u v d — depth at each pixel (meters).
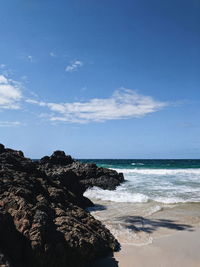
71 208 10.55
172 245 9.52
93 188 24.39
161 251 8.96
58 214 8.77
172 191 22.36
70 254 7.32
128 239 10.10
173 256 8.57
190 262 8.15
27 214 7.43
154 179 32.50
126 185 26.59
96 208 15.83
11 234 6.69
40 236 6.87
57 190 11.16
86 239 7.98
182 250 9.08
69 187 16.56
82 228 8.41
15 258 6.36
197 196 19.81
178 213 14.42
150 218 13.31
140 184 27.38
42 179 12.09
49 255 6.75
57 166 29.92
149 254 8.71
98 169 28.81
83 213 10.26
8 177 9.96
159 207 15.96
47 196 10.50
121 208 15.76
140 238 10.26
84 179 26.77
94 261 8.14
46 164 29.72
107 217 13.48
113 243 9.23
